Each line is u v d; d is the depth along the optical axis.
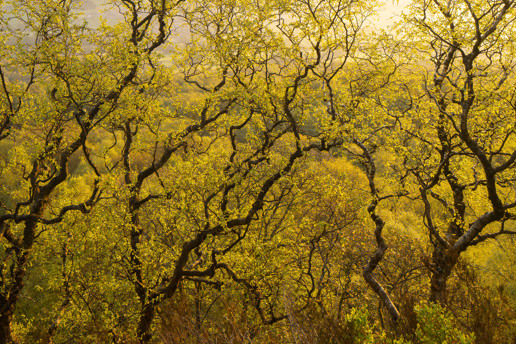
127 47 8.69
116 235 9.28
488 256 13.40
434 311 3.38
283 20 7.91
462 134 6.88
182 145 10.15
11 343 10.47
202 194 9.04
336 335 3.06
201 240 8.77
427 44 9.25
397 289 5.96
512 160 6.67
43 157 9.36
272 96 8.23
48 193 10.52
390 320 4.36
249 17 8.57
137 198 10.06
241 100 8.44
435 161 9.37
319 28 7.68
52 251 10.20
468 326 3.49
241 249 10.06
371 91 9.78
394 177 8.54
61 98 8.97
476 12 7.46
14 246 10.45
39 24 8.16
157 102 9.77
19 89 8.76
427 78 9.82
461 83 9.23
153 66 9.67
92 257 9.74
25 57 7.86
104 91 9.29
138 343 6.84
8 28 7.98
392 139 8.54
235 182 8.30
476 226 7.91
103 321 7.41
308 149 8.30
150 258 9.92
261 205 8.84
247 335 3.49
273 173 8.53
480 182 8.85
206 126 10.08
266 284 7.79
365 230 11.64
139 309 8.01
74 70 7.92
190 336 3.60
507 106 7.86
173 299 4.02
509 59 8.57
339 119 8.03
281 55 8.47
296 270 8.86
